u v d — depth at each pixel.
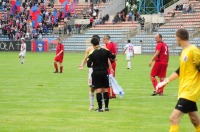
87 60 30.83
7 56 106.00
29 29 138.12
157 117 28.97
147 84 49.03
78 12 143.12
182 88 20.56
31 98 37.56
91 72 31.66
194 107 20.52
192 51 20.38
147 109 32.09
